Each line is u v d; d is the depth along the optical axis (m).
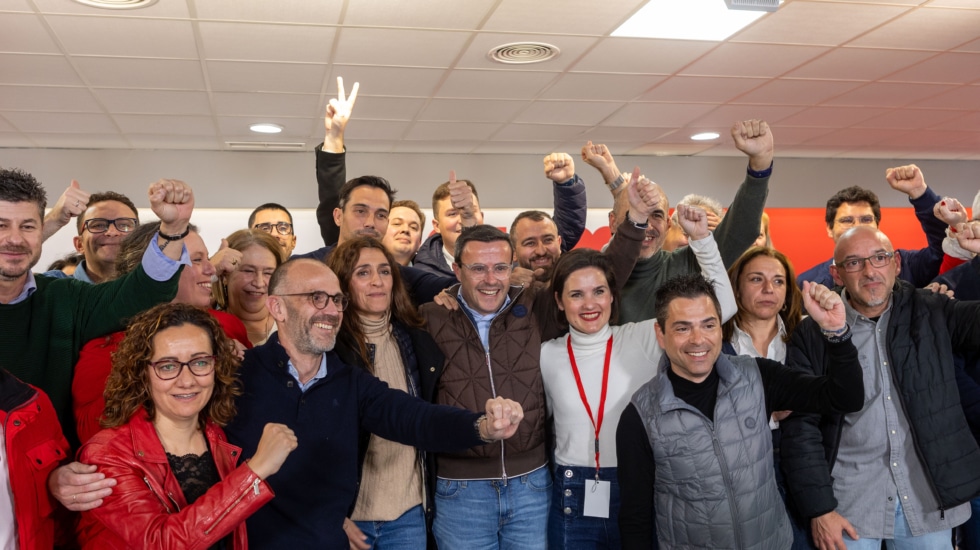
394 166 8.13
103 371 2.17
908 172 3.54
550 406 2.74
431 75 5.20
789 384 2.37
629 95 5.86
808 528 2.62
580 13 4.12
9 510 1.77
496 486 2.55
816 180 9.16
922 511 2.51
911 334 2.58
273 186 7.82
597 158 3.46
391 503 2.46
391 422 2.22
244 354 2.22
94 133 6.73
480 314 2.70
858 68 5.31
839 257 2.63
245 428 2.10
